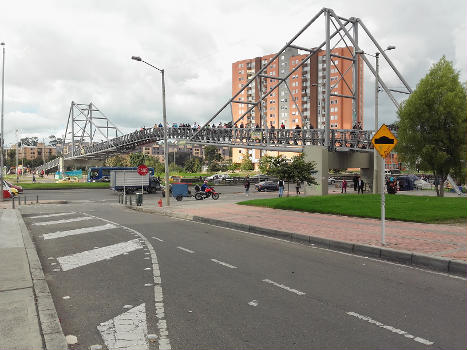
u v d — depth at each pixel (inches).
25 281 258.4
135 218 726.5
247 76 5310.0
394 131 1456.7
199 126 2440.9
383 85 1754.4
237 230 547.2
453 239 403.2
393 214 588.4
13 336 169.6
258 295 239.3
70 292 249.0
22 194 1705.2
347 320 197.2
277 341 173.0
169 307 218.5
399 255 340.8
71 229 560.1
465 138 1019.9
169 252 380.5
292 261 338.6
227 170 4862.2
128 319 200.7
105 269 310.3
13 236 468.8
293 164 1184.2
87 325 193.5
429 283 266.5
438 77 1064.8
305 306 218.5
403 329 185.3
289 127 4859.7
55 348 160.2
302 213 691.4
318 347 166.7
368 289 251.8
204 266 319.3
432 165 1070.4
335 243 406.0
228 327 189.2
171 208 896.9
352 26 2020.2
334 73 4549.7
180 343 171.8
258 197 1412.4
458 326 188.7
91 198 1467.8
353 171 4357.8
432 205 663.1
